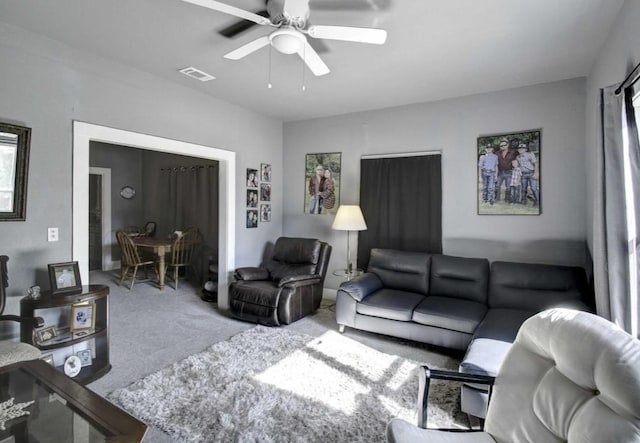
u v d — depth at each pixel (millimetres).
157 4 2168
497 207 3715
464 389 1979
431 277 3621
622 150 1993
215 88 3736
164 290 5188
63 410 1345
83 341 2531
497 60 2938
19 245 2523
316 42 2623
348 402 2256
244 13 1845
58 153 2707
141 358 2896
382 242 4348
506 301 3162
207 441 1873
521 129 3578
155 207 6945
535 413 1272
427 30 2438
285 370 2682
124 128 3141
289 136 5137
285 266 4336
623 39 2137
